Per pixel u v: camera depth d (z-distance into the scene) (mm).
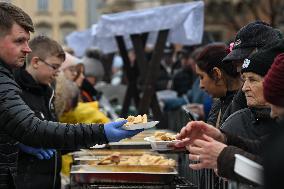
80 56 25547
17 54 6461
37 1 96938
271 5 38812
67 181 10508
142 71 15414
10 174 6324
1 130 6203
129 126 6145
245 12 46750
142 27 15195
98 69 16500
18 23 6449
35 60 8336
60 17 97625
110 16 16062
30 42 8430
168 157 9180
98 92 16984
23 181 7738
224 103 7809
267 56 5750
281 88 4648
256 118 5961
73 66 12445
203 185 7242
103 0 74500
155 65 15141
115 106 20969
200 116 14062
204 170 7164
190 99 16812
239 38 6961
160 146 6785
